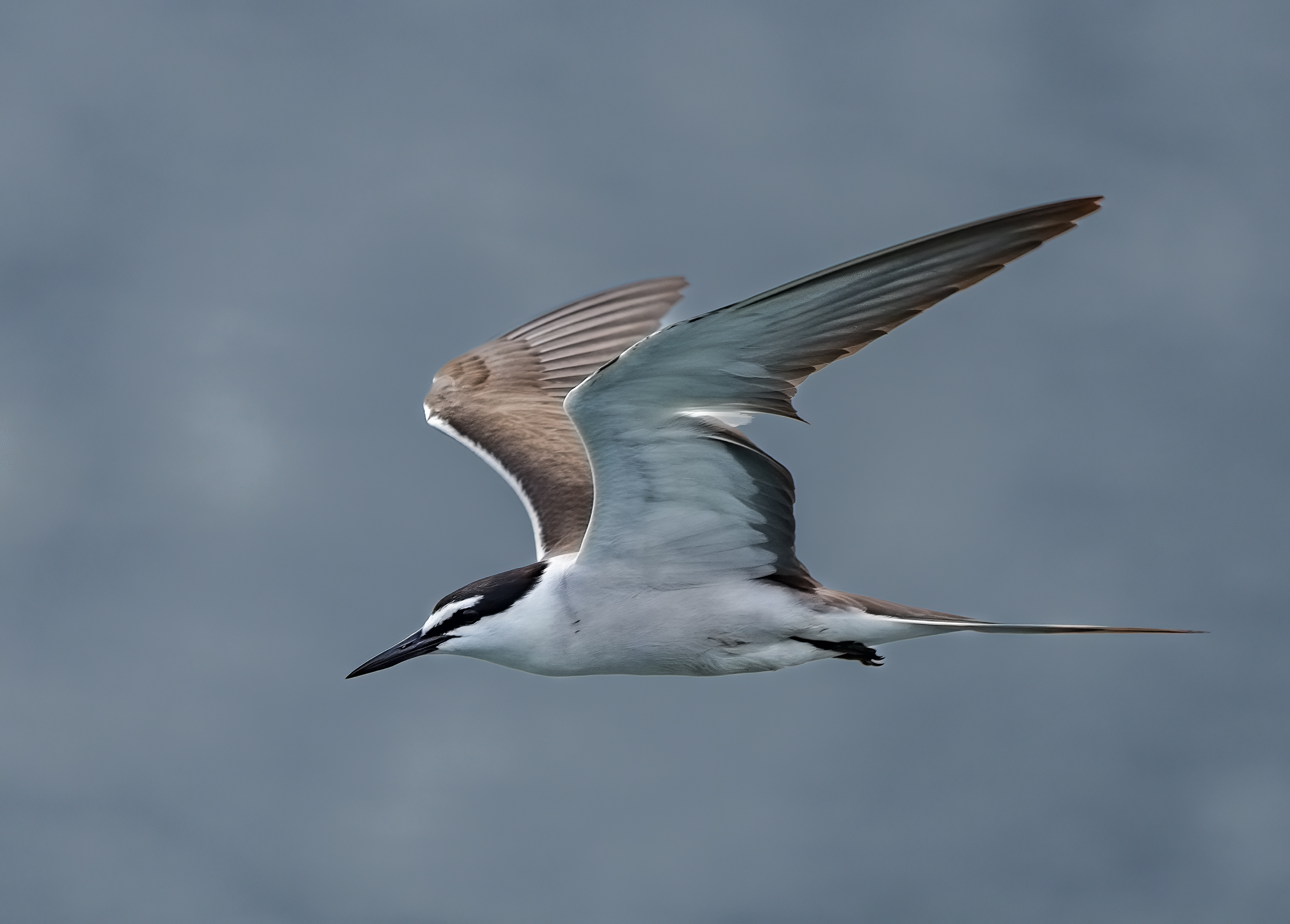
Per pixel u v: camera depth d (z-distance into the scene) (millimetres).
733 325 10914
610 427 11992
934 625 12891
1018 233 10406
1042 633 12648
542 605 13352
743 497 12664
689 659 13422
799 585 13289
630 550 13055
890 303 10898
